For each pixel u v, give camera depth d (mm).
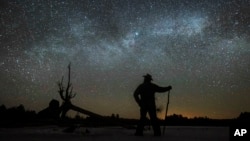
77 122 14062
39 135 7457
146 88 8484
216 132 10070
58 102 13039
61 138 6602
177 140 6305
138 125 8328
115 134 8688
